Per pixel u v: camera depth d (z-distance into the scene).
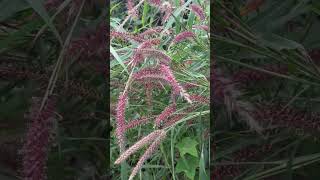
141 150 0.81
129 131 0.81
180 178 0.88
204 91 0.80
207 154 0.75
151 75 0.62
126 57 0.83
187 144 0.80
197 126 0.85
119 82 0.81
